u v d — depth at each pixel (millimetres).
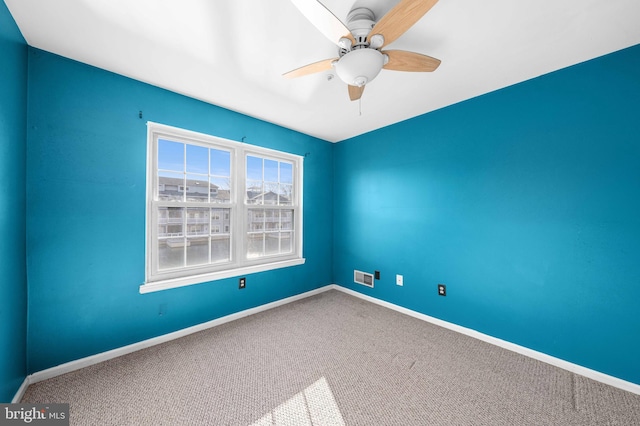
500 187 2168
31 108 1642
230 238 2699
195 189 2455
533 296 1994
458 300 2428
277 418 1385
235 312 2670
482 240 2275
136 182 2061
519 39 1547
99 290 1896
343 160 3623
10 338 1387
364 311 2900
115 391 1575
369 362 1907
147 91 2100
